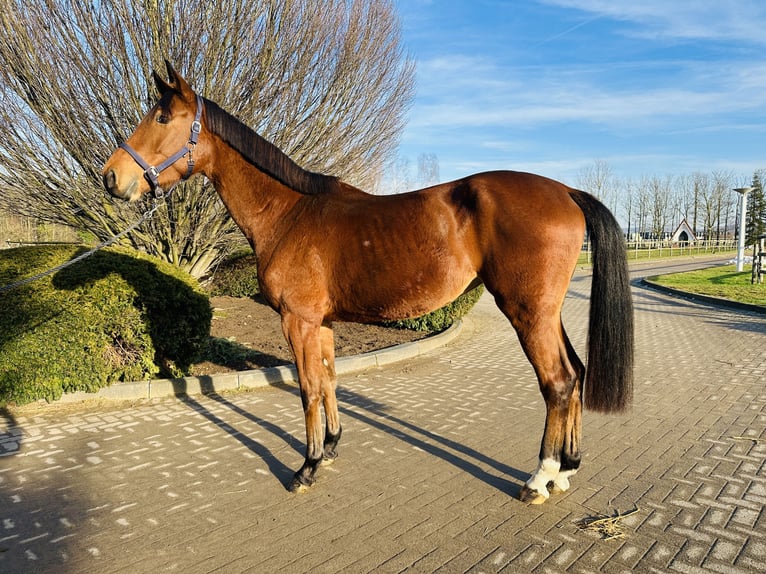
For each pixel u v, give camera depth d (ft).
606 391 9.17
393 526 8.93
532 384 18.56
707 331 28.30
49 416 15.25
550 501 9.69
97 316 15.67
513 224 8.83
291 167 10.68
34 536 8.79
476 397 16.90
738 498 9.62
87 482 10.87
